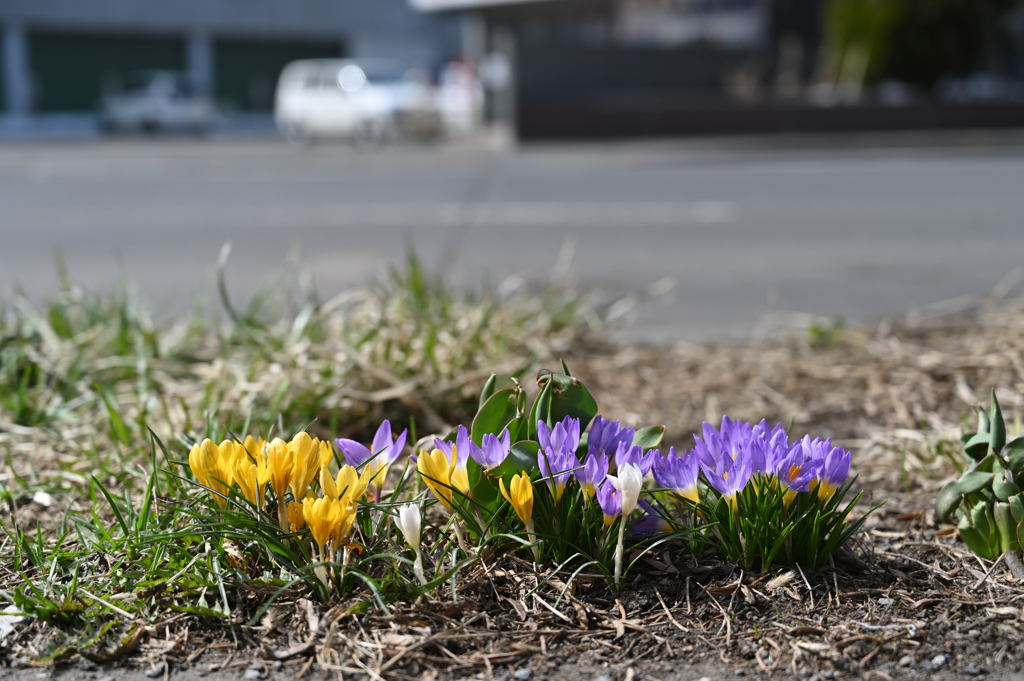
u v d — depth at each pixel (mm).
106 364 3660
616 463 2105
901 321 4887
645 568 2193
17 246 8359
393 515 2152
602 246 8164
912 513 2566
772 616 2029
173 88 29234
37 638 1990
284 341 3875
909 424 3352
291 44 36219
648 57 24203
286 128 26281
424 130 21781
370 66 23000
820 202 10812
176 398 3367
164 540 2168
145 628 1999
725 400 3723
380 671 1870
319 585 2031
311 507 1941
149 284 6770
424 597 2045
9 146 22406
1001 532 2217
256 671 1885
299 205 10961
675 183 12805
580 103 19578
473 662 1898
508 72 19922
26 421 3273
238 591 2084
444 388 3391
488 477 2096
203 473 2086
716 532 2221
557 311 4660
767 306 5898
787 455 2096
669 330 5148
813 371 4043
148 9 33250
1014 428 2883
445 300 4496
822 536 2217
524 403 2217
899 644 1939
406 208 10609
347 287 6520
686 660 1910
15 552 2279
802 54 28078
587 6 24484
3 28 31703
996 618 2023
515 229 9109
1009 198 10961
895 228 9039
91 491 2406
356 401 3291
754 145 18000
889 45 21469
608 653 1932
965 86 24047
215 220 9867
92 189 12805
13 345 3799
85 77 33438
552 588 2107
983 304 5371
